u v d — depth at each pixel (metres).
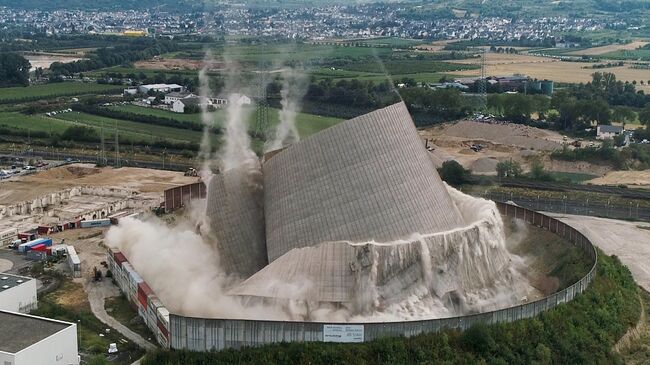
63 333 84.00
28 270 122.75
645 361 95.38
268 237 106.69
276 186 108.19
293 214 103.62
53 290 113.88
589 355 91.31
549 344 90.31
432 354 84.81
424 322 86.75
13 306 101.44
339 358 83.31
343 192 101.19
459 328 88.38
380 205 100.12
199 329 86.44
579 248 117.81
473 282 102.69
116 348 92.12
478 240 104.56
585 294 102.50
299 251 98.06
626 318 104.06
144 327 99.88
